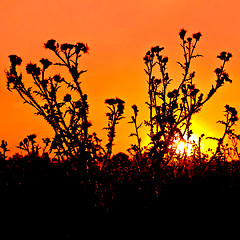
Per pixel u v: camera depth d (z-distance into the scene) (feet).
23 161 42.29
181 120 44.86
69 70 40.81
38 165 40.32
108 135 40.16
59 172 38.45
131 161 44.42
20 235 33.40
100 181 38.81
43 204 35.81
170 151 43.68
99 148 39.70
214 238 34.22
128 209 36.88
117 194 38.60
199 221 35.50
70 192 36.68
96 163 39.34
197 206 36.96
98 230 34.50
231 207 37.06
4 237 33.06
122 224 35.19
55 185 37.24
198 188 39.42
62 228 34.06
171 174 44.42
